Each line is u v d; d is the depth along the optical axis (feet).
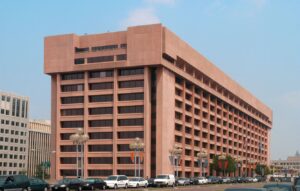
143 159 381.81
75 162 410.31
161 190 202.39
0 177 155.94
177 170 388.57
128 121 394.11
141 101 388.98
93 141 404.16
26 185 160.45
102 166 396.98
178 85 425.28
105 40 412.36
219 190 208.03
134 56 390.01
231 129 575.79
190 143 447.01
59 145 416.87
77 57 415.23
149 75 392.27
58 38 420.77
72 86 421.18
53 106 425.69
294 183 66.85
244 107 631.15
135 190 197.77
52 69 420.36
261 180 448.24
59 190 182.80
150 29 386.73
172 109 408.67
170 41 394.11
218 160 476.54
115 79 400.06
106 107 403.95
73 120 415.23
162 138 386.52
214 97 516.32
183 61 426.51
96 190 196.85
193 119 453.17
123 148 393.29
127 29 394.73
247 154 647.15
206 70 478.59
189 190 208.33
